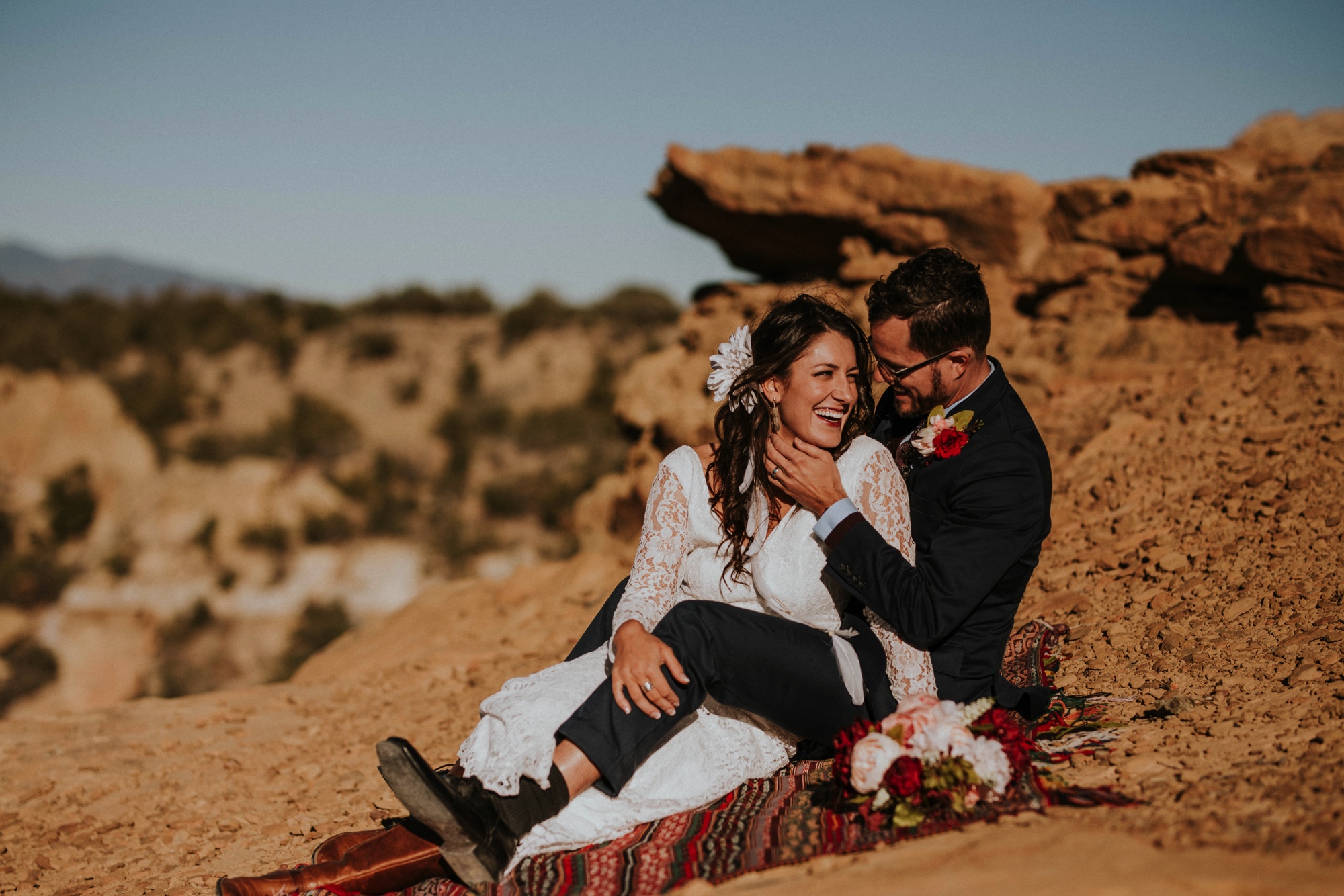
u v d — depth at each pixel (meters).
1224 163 9.06
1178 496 6.19
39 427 36.34
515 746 3.03
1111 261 9.30
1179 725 3.46
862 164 9.53
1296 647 4.02
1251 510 5.57
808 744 3.71
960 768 2.88
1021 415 3.54
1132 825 2.66
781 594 3.36
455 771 3.17
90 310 52.28
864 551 3.24
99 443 36.75
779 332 3.35
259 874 4.15
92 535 33.69
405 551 34.38
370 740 6.09
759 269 10.96
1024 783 2.99
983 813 2.88
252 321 52.72
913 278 3.43
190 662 29.11
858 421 3.56
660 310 52.12
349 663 8.55
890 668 3.39
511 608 8.60
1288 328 8.07
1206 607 4.71
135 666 29.16
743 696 3.32
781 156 9.74
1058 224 9.45
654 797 3.27
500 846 3.02
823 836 2.97
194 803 5.41
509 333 51.22
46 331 47.88
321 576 32.81
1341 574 4.61
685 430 9.14
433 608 9.22
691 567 3.50
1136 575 5.38
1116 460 7.02
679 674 3.11
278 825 4.77
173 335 50.97
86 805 5.62
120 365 48.66
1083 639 4.79
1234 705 3.56
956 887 2.38
